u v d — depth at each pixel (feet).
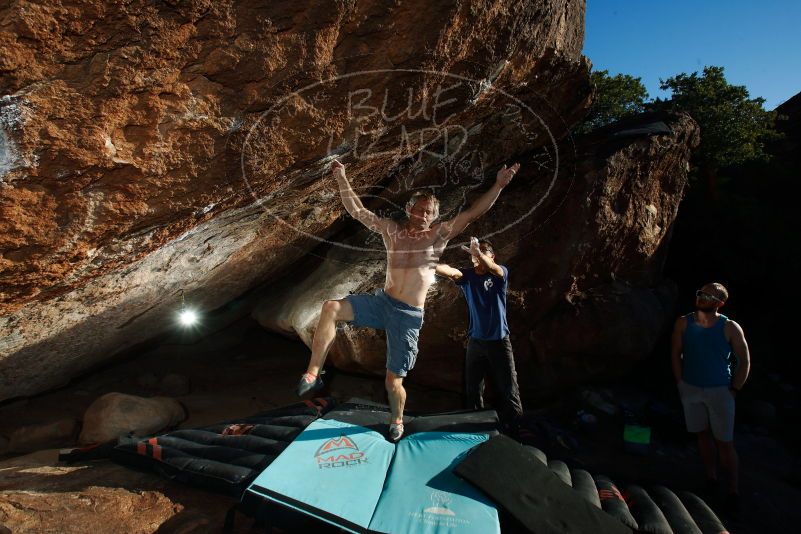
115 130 6.48
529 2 9.75
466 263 16.15
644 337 17.49
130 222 7.69
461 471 9.23
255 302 23.57
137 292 12.14
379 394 18.24
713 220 29.86
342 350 17.31
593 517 8.66
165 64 6.33
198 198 8.29
